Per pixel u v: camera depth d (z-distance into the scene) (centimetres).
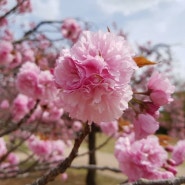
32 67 45
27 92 44
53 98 43
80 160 184
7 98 105
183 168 156
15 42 75
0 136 46
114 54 18
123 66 17
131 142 35
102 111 18
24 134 86
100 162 184
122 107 18
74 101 18
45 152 65
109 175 167
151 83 22
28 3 86
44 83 43
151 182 19
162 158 31
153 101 22
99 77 17
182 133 202
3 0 67
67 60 17
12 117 66
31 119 67
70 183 146
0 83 102
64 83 18
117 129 62
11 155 72
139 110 22
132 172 31
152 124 22
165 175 30
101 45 18
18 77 44
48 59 110
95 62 17
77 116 18
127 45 18
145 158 31
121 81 17
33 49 109
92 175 146
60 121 92
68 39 93
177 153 36
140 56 19
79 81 17
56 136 85
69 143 100
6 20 89
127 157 32
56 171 21
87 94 18
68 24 91
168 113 207
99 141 243
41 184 21
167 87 21
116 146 34
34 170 53
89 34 18
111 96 18
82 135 20
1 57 71
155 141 32
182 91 210
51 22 74
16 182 129
